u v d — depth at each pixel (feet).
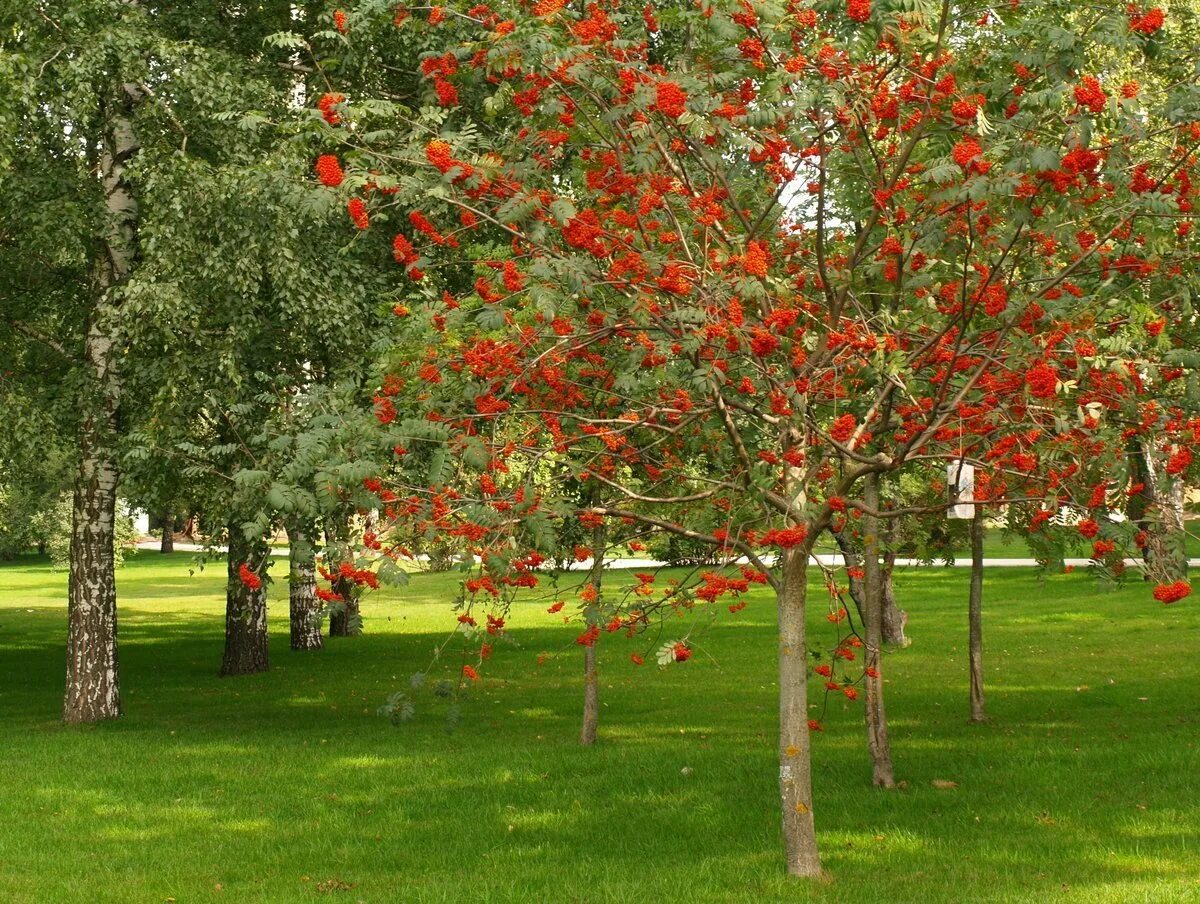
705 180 32.17
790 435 28.35
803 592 29.81
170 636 103.30
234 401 48.21
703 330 24.56
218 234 49.11
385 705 26.99
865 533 39.27
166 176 48.70
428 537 25.40
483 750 47.98
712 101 26.11
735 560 29.30
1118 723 49.78
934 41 26.13
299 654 86.07
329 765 45.68
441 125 30.71
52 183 52.06
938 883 29.09
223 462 49.57
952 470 33.76
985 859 31.14
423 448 30.04
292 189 26.84
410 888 29.86
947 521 45.21
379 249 52.11
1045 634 83.30
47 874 31.99
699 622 99.86
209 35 55.26
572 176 32.24
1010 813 35.65
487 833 35.60
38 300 57.52
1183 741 44.91
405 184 25.32
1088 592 110.83
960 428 26.13
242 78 51.85
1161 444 26.32
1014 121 26.18
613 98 26.71
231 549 69.62
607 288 28.58
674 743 48.32
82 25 50.16
